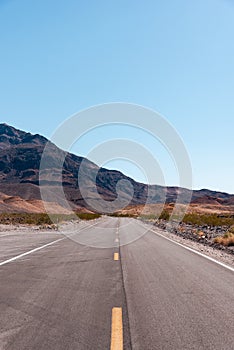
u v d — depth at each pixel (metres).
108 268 12.74
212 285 9.88
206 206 148.75
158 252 17.56
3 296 8.59
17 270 12.21
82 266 13.17
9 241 22.95
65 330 6.21
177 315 7.09
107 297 8.53
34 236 27.39
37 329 6.26
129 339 5.81
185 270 12.32
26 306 7.71
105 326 6.42
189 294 8.84
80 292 9.03
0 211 107.75
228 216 62.91
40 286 9.70
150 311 7.37
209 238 26.08
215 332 6.13
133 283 10.14
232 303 8.01
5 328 6.32
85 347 5.48
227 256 16.52
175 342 5.69
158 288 9.51
